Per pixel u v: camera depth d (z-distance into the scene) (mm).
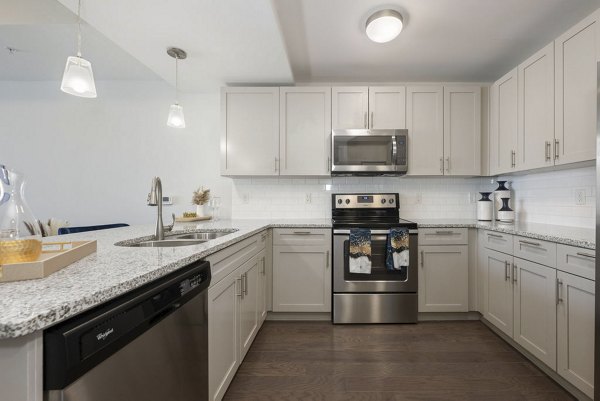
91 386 586
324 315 2389
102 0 1476
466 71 2660
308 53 2334
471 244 2324
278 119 2521
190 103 3033
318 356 1817
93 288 625
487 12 1845
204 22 1682
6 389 491
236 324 1536
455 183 2861
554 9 1818
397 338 2049
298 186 2883
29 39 2293
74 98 3053
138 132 3062
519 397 1438
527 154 1989
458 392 1479
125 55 2551
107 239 1410
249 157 2531
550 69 1765
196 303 1052
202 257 1085
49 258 753
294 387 1521
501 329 1966
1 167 875
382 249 2287
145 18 1635
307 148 2531
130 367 706
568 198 2020
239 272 1591
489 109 2512
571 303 1389
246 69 2318
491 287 2094
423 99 2520
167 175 3057
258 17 1638
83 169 3061
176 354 917
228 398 1438
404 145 2447
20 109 3053
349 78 2801
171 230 1856
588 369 1299
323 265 2324
